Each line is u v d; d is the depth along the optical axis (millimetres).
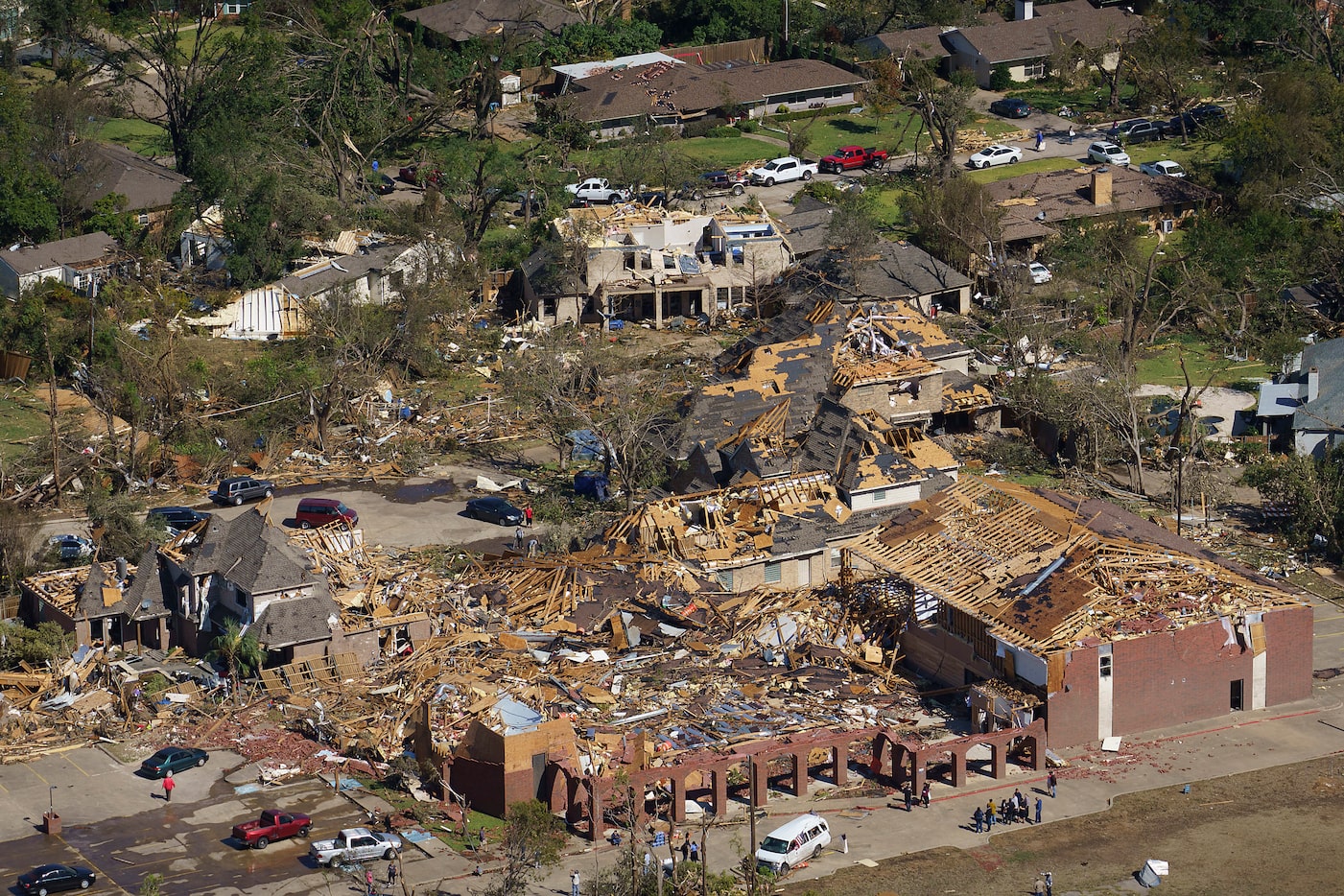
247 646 144125
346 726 138500
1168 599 145750
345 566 158250
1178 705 144750
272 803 129250
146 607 151875
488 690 137375
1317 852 126750
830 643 154750
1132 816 131500
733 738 136250
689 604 156875
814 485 168375
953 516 161250
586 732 135500
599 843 125062
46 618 153875
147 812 128000
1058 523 155125
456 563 167250
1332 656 155500
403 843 123812
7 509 163375
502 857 122438
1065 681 139625
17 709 142500
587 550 164375
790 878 122375
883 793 134625
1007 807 131000
